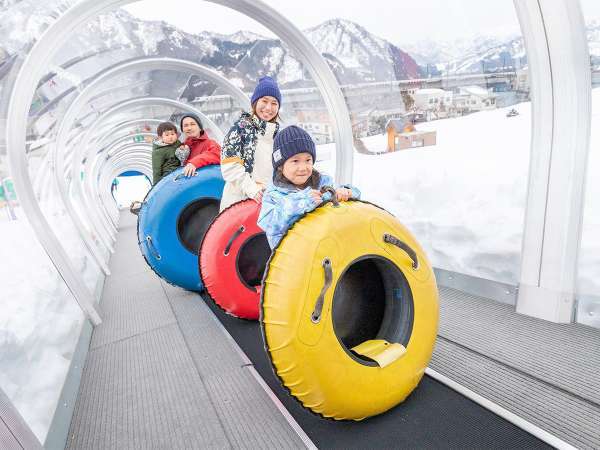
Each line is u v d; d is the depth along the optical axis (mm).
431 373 2092
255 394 2121
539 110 2494
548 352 2211
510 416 1681
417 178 4922
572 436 1552
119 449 1802
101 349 2979
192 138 4254
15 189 3174
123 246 8297
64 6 3277
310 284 1426
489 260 3348
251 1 3344
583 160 2395
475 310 2916
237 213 2863
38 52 2949
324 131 6238
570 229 2457
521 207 3549
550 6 2219
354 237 1560
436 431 1658
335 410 1560
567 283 2525
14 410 1445
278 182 1898
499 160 4062
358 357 1595
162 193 3754
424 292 1754
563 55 2297
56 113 5051
